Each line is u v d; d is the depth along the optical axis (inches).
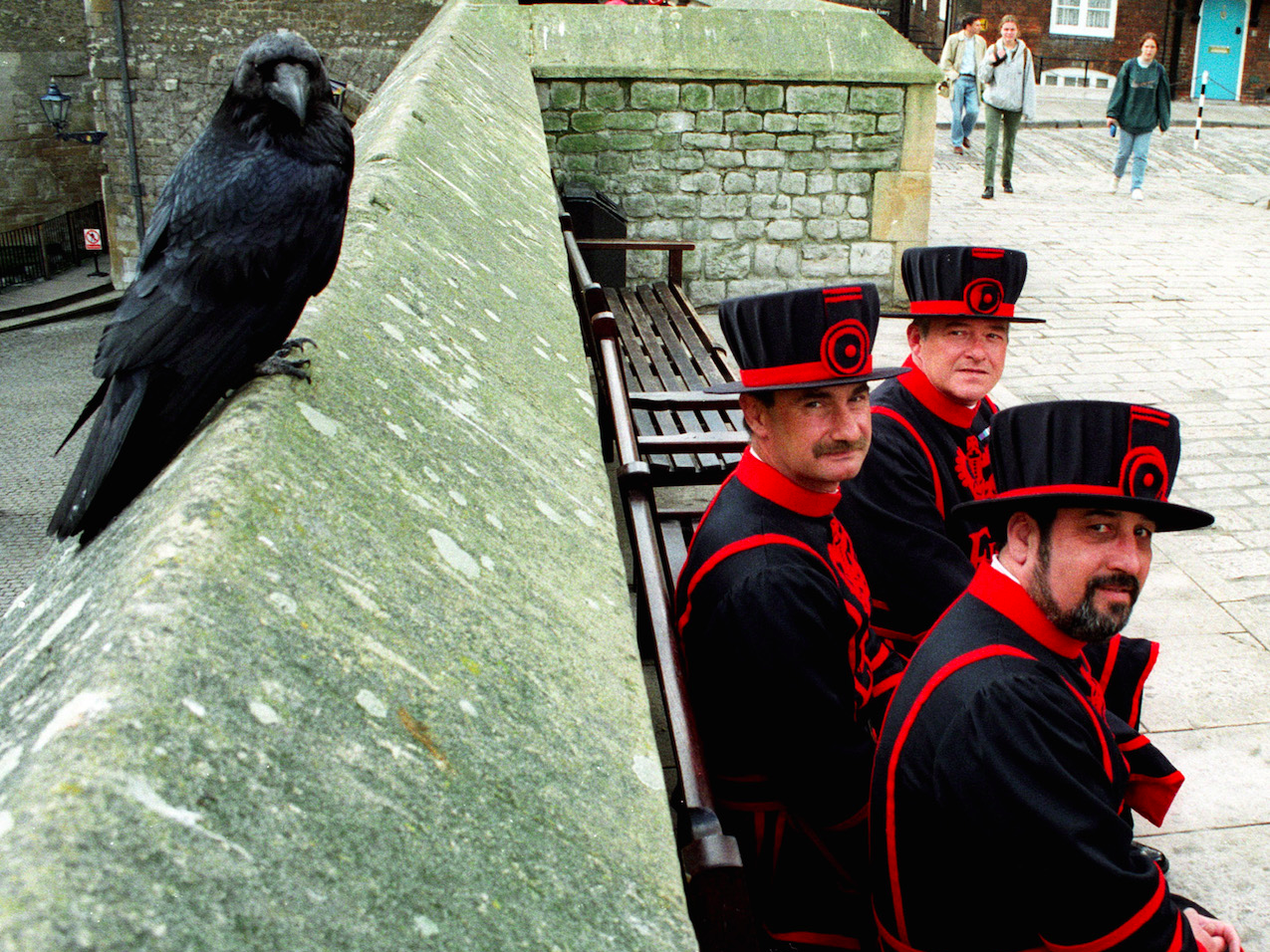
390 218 109.5
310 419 60.6
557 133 350.0
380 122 155.2
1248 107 1063.6
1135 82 573.0
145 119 821.9
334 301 80.5
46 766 30.9
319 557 48.5
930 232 492.7
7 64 1065.5
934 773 74.6
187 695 35.4
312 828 34.6
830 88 351.9
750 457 99.0
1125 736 102.8
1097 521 74.6
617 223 321.4
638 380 208.7
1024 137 781.3
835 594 91.4
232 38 801.6
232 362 60.1
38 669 41.0
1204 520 73.6
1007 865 71.2
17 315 948.6
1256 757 139.3
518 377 97.7
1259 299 391.5
